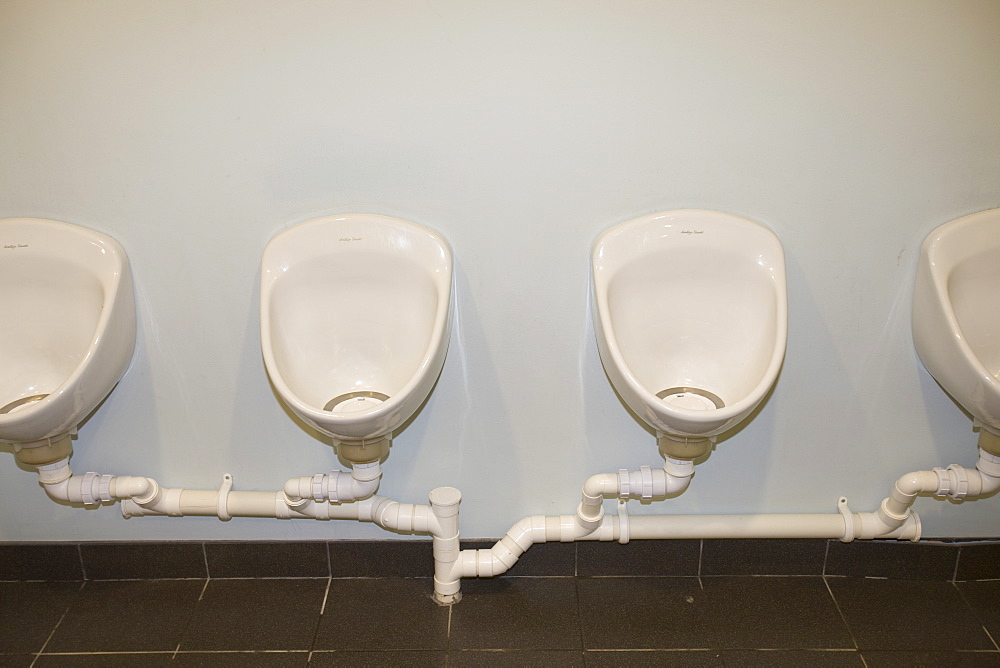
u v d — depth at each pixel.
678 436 1.62
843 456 1.91
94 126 1.59
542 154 1.61
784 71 1.54
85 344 1.70
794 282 1.72
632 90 1.55
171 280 1.72
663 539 1.97
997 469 1.78
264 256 1.62
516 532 1.92
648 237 1.63
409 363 1.68
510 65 1.53
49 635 1.87
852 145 1.59
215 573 2.05
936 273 1.62
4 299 1.69
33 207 1.66
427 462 1.92
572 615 1.90
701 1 1.48
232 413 1.86
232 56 1.53
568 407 1.85
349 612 1.92
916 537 1.92
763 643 1.82
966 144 1.59
